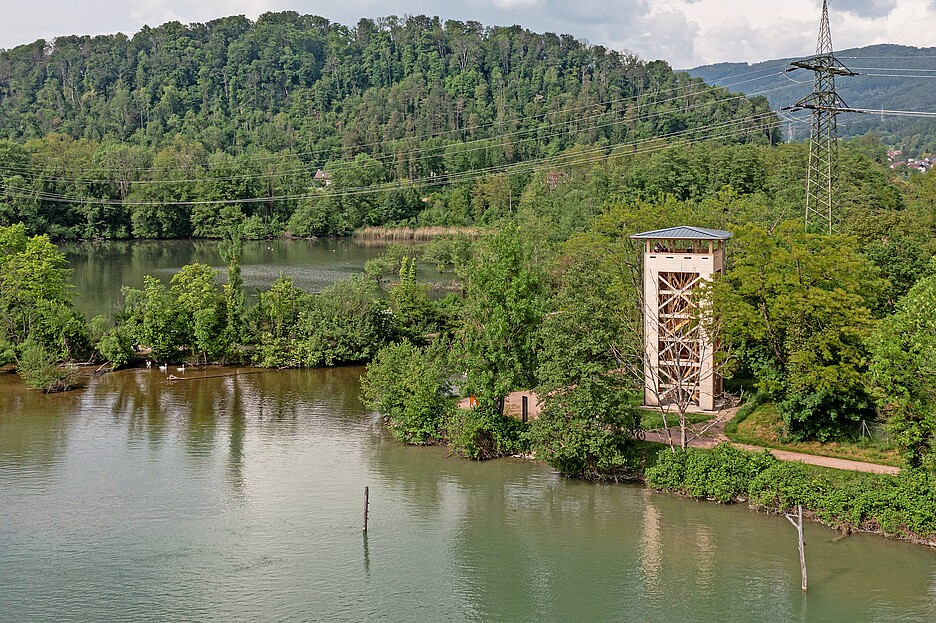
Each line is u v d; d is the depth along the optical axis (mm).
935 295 53188
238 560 50375
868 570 48312
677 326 68938
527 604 46000
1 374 92375
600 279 86188
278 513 56594
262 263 181875
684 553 51031
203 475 62594
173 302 96125
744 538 52469
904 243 76375
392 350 73438
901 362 53344
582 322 64688
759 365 64938
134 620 44062
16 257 98812
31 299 97375
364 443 69750
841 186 136625
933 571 47969
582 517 56031
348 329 96312
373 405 72375
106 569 49094
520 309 65750
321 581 48219
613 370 66062
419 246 199750
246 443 69562
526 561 50625
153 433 72000
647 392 70250
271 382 89312
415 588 47656
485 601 46312
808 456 59500
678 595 46656
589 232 111125
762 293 63469
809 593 46344
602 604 46062
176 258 191750
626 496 59000
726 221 96688
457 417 67188
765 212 104750
